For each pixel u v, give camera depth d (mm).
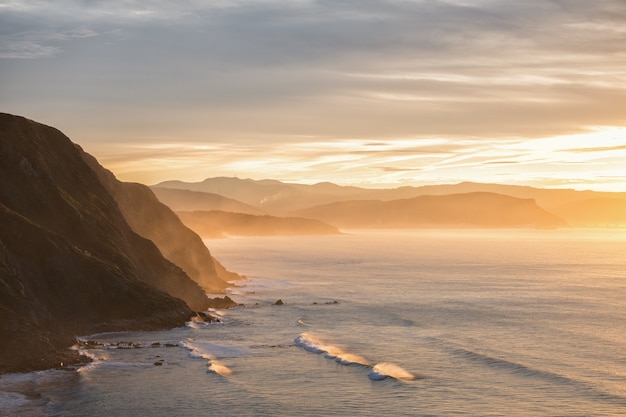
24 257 70438
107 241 81500
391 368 59031
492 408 47750
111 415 45281
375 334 77188
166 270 91188
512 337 75688
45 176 81688
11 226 71188
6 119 83875
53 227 77750
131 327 72688
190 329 76125
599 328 82500
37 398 48156
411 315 93250
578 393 51594
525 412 46906
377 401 49375
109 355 61406
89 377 53875
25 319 59531
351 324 84438
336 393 51375
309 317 89500
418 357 64375
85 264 74125
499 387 53281
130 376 54719
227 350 66000
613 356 64938
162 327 75000
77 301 71562
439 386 53594
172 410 46656
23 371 54344
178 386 52312
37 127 88875
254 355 64250
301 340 70375
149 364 58719
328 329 80312
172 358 61219
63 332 65938
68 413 45344
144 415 45500
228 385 52906
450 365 60906
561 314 95312
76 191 86562
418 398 50219
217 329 77750
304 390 52125
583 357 64500
